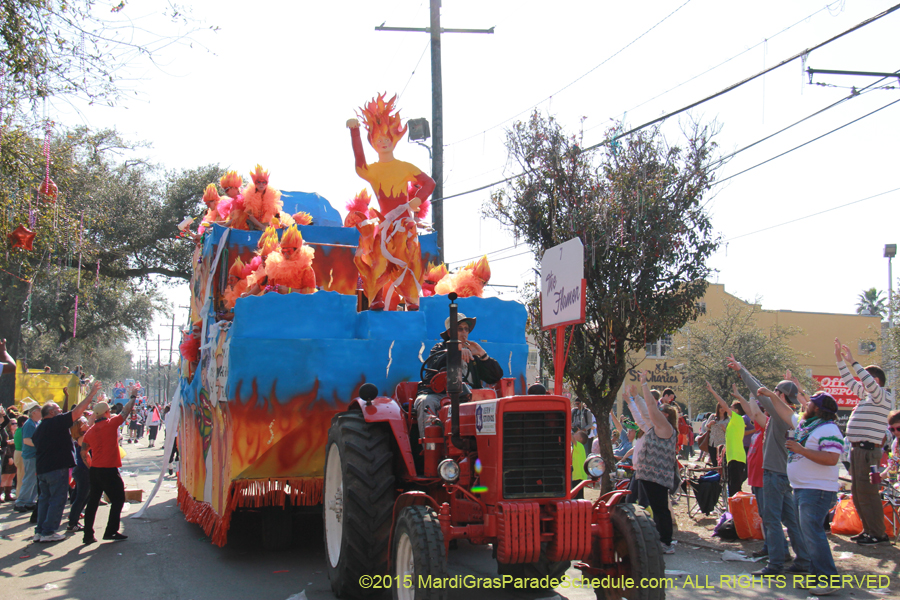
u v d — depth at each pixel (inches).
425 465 209.0
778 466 242.2
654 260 351.6
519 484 174.9
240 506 259.4
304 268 280.8
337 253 346.9
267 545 286.2
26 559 280.8
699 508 382.9
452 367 195.6
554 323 224.2
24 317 1071.6
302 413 249.6
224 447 259.4
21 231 378.9
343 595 215.9
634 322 360.2
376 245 293.0
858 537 291.0
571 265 212.7
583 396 386.3
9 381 834.2
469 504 185.3
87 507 312.8
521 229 389.1
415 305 296.4
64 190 500.7
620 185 352.5
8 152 381.4
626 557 174.9
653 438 279.0
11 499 494.3
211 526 278.2
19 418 460.8
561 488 177.6
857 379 293.1
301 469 253.4
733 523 302.5
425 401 216.8
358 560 202.8
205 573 250.5
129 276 986.7
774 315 1363.2
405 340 265.6
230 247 333.7
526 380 288.5
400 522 180.9
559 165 369.1
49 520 317.1
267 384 245.8
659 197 349.1
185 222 398.9
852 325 1381.6
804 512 222.7
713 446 443.2
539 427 178.5
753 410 264.5
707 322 1161.4
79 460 349.1
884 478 319.9
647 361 1216.8
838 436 219.5
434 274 340.8
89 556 284.7
